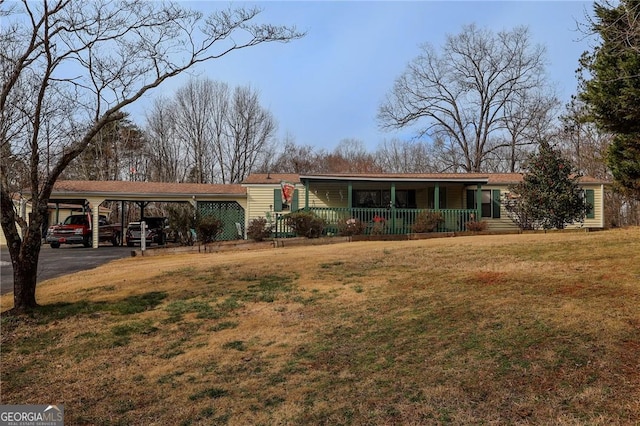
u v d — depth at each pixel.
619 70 10.73
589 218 19.81
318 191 21.25
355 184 19.88
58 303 7.48
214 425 3.60
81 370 4.93
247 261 10.70
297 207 21.19
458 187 20.27
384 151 45.16
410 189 21.64
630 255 8.31
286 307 6.79
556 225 17.06
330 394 3.95
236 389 4.23
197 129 38.53
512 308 5.57
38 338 5.96
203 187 22.33
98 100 7.27
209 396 4.13
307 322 6.05
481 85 35.00
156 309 7.02
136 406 4.05
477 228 17.22
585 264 7.86
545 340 4.52
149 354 5.31
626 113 12.02
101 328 6.24
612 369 3.82
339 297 7.07
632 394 3.42
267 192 21.36
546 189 16.97
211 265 10.41
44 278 10.70
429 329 5.25
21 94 9.28
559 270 7.54
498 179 20.44
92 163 33.09
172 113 38.44
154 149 38.50
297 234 17.00
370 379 4.16
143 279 9.15
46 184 7.02
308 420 3.55
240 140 39.12
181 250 14.93
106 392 4.37
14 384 4.61
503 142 35.62
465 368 4.16
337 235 17.38
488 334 4.86
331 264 9.70
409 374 4.18
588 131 26.66
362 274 8.54
